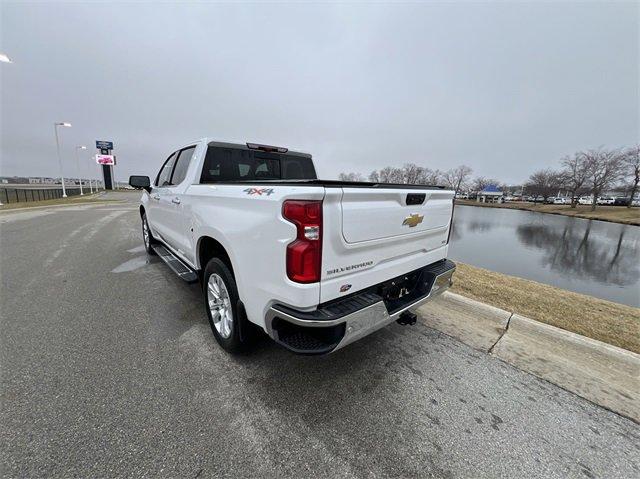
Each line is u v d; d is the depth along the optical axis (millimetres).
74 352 2631
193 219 2967
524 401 2160
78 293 3994
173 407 2012
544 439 1855
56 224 10906
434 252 2822
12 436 1762
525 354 2711
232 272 2430
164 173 4492
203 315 3383
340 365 2518
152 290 4117
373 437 1831
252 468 1615
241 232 2102
